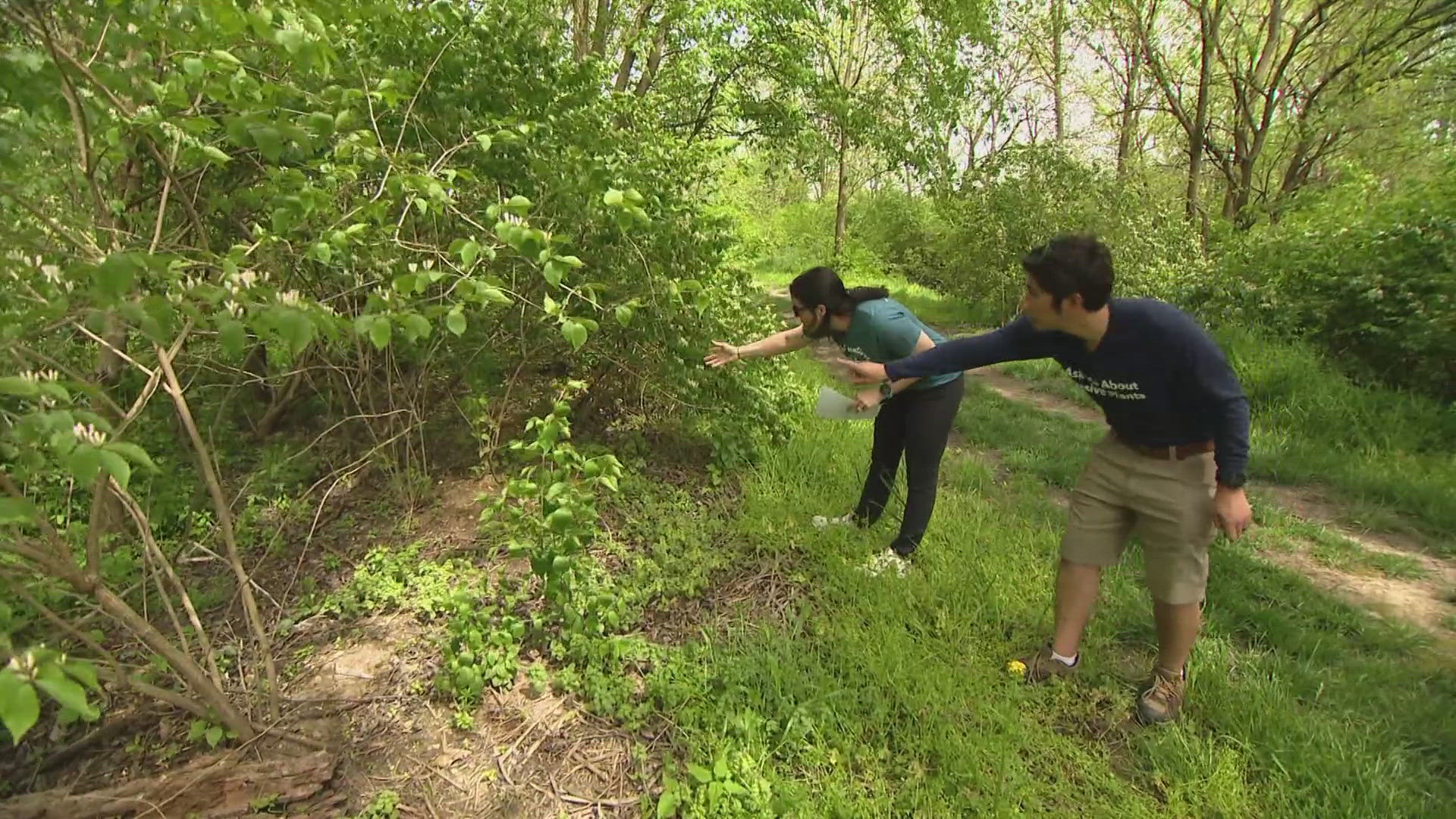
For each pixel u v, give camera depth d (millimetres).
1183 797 2195
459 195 3225
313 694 2510
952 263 12609
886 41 10742
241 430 4449
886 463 3541
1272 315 7000
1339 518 4316
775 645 2713
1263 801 2168
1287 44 12406
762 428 4406
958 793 2158
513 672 2598
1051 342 2389
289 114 2346
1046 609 3033
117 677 1938
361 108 2938
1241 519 2166
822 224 22453
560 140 3465
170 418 3686
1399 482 4609
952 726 2355
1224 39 12391
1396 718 2512
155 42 2154
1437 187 6906
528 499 2613
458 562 3207
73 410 1405
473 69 3334
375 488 3949
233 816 2027
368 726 2391
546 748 2338
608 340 4051
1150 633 2947
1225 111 13602
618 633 2844
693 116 7938
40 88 1661
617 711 2441
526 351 3979
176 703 2074
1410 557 3865
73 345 2564
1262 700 2520
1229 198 12570
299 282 3133
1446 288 5902
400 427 3992
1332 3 10781
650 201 3584
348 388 3848
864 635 2801
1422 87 10930
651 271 3664
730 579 3230
